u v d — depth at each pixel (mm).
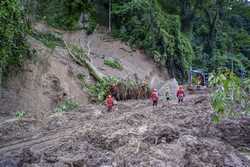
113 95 29922
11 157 14836
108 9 45750
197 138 15594
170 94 34562
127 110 24391
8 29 21672
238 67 62625
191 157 13500
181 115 20609
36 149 16234
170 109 23281
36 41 30859
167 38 45406
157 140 15500
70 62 30891
